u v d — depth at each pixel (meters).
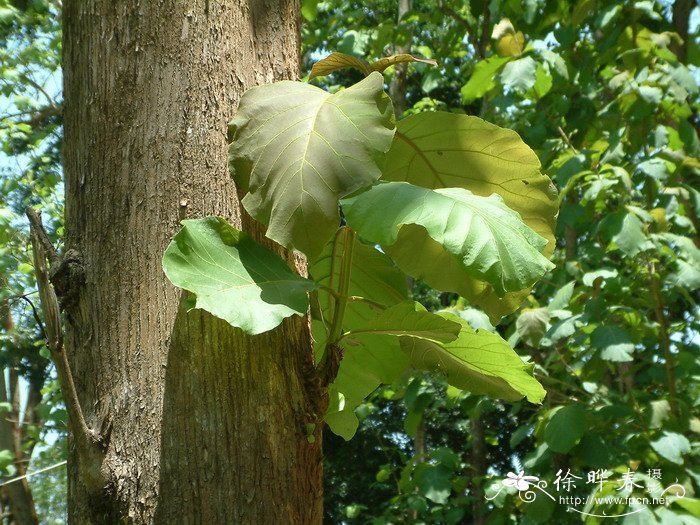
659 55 5.77
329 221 3.20
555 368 6.24
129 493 3.18
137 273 3.25
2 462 7.74
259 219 3.21
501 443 14.70
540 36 6.86
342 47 9.28
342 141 3.22
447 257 3.64
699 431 5.38
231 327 3.25
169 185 3.27
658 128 5.75
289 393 3.27
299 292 3.23
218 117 3.31
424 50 9.96
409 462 7.46
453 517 7.69
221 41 3.34
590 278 5.41
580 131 6.91
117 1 3.34
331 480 15.27
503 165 3.62
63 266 3.26
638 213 5.23
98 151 3.30
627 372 6.14
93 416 3.21
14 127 8.88
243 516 3.19
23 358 12.91
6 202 9.84
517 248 3.20
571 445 5.02
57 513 12.68
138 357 3.22
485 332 3.42
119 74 3.32
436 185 3.68
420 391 6.80
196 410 3.21
